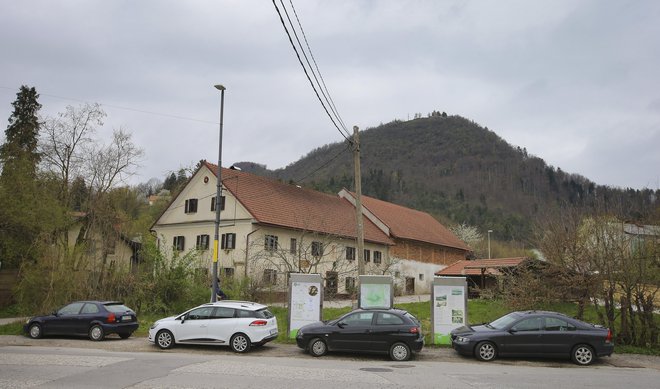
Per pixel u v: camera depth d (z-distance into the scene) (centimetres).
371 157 16312
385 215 5025
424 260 5141
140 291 2495
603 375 1264
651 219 1903
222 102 2305
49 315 1917
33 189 3159
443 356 1611
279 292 3072
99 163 3656
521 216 11400
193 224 3838
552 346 1502
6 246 3088
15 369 1175
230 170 3912
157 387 982
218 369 1211
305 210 4069
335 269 3541
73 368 1195
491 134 18075
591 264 1864
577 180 14475
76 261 2478
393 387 1029
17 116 4116
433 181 14062
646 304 1781
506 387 1057
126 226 3544
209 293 2661
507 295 2295
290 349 1712
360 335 1548
